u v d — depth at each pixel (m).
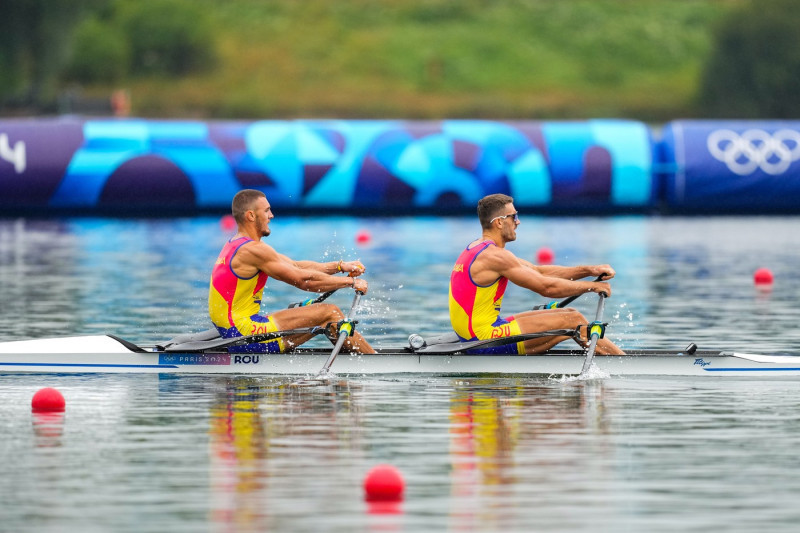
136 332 50.12
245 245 40.62
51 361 40.88
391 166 112.62
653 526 23.12
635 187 115.62
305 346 46.44
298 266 41.66
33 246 89.44
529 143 114.44
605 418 32.78
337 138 113.38
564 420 32.53
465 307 40.62
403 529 22.89
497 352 40.94
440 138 114.00
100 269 74.81
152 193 111.00
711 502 24.64
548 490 25.44
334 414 33.41
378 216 117.62
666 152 119.12
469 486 25.73
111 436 30.56
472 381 38.97
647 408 34.25
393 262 78.75
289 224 107.94
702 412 33.69
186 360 40.69
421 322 53.47
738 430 31.27
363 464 27.58
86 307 58.00
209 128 113.38
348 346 41.19
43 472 26.91
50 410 33.91
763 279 69.81
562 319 40.62
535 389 37.41
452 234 99.81
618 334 50.16
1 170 109.56
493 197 40.94
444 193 113.38
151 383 38.59
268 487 25.69
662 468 27.28
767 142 117.25
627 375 40.09
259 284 41.03
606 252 86.69
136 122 114.06
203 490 25.48
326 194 112.50
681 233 102.69
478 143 114.00
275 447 29.31
